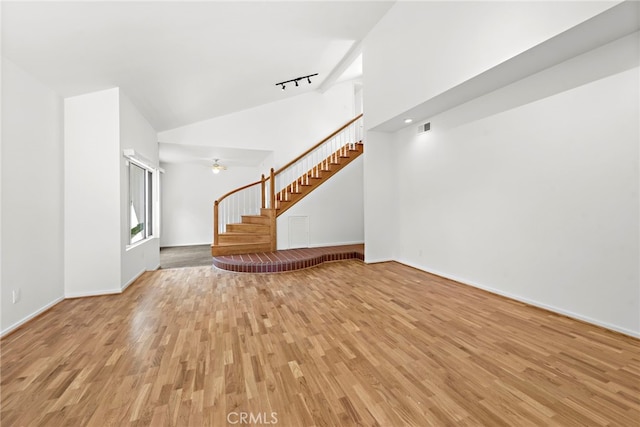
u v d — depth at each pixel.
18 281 2.60
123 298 3.36
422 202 4.44
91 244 3.47
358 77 7.21
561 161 2.61
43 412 1.46
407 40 3.75
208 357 2.00
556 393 1.56
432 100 3.48
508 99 3.06
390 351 2.05
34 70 2.74
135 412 1.46
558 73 2.60
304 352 2.05
